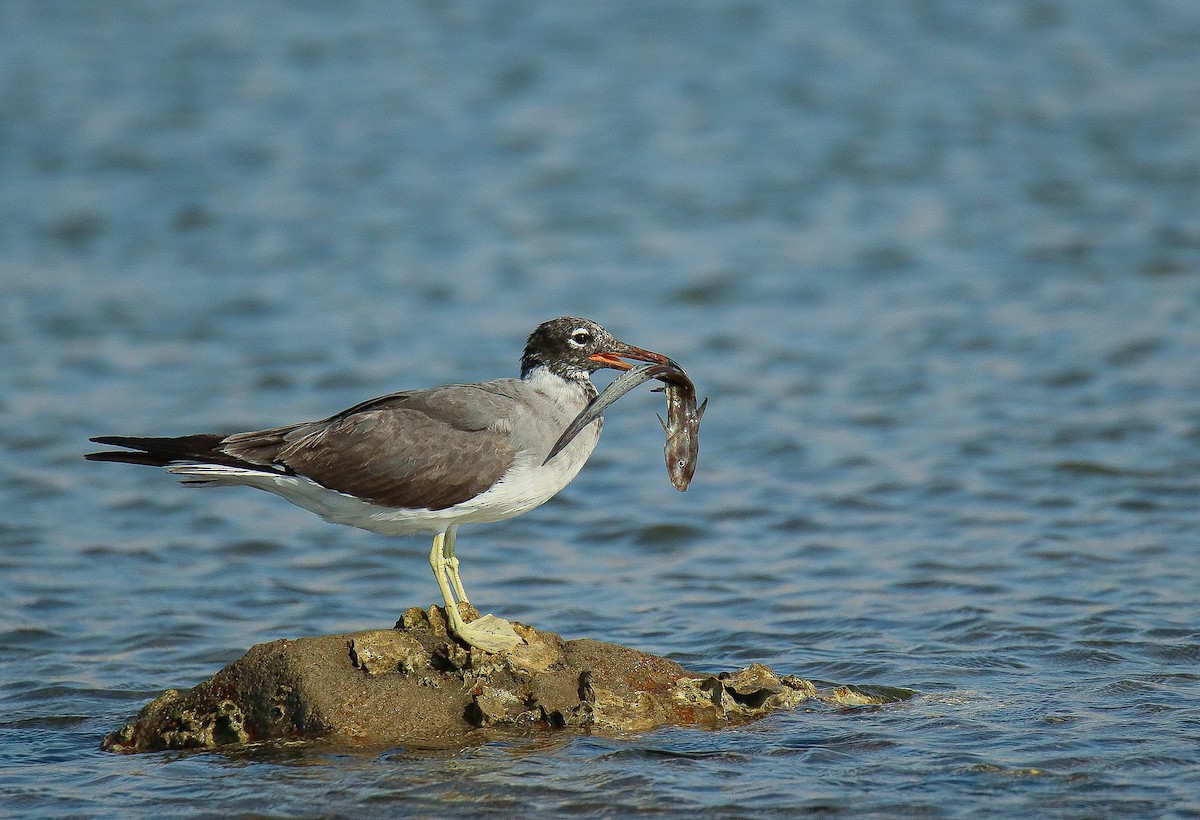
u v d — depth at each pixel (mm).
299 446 10594
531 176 31812
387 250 27625
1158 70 37969
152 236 28297
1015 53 39469
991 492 16641
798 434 19031
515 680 10523
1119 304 23766
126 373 21734
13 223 28656
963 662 11844
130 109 35281
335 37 41250
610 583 14328
